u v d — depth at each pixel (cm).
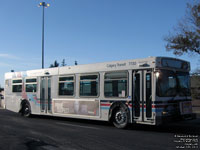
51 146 722
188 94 1067
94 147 708
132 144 747
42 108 1441
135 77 1013
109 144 748
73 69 1277
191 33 2302
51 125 1173
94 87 1165
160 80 952
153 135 903
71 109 1266
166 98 960
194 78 2241
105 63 1131
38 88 1477
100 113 1130
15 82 1662
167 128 1097
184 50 2309
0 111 2141
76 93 1247
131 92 1015
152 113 936
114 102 1072
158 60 957
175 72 1019
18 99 1622
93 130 1019
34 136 880
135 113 1002
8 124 1208
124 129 1049
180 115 995
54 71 1383
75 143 762
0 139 827
